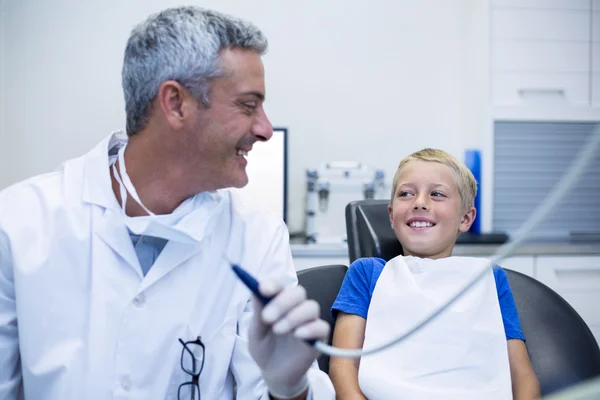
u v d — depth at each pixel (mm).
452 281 1182
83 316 917
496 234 2484
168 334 921
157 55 867
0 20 2617
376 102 2814
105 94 2680
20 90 2648
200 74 855
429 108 2834
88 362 889
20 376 964
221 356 978
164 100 869
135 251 959
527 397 1071
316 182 2668
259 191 2549
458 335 1098
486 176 2539
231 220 1058
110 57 2674
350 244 1470
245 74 875
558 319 1229
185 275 958
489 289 1174
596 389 476
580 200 2588
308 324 657
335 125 2801
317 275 1333
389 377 1074
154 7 2682
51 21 2648
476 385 1070
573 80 2576
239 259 1038
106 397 888
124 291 919
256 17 2748
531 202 2588
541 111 2549
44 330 895
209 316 976
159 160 921
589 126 2588
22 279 890
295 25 2766
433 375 1075
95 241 927
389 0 2797
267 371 788
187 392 942
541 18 2547
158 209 971
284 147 2555
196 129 880
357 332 1193
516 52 2545
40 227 926
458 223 1349
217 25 870
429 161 1352
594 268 2361
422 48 2816
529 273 2336
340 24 2785
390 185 2834
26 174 2664
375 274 1273
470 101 2730
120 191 960
